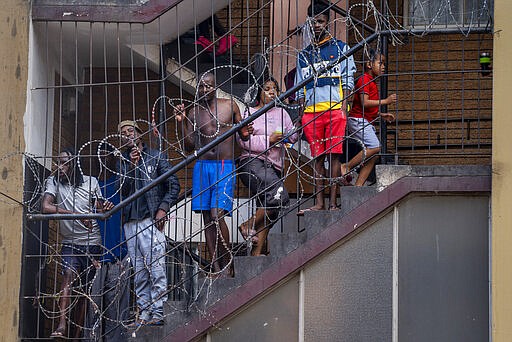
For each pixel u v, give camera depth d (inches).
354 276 553.6
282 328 556.1
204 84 587.2
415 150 689.6
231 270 577.9
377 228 554.9
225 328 559.5
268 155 590.6
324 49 583.5
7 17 610.9
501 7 552.4
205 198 582.2
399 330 548.7
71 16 611.8
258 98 622.8
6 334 585.3
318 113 577.0
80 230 595.5
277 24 698.8
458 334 545.6
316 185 573.0
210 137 573.3
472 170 547.8
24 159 596.7
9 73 606.2
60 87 602.9
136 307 590.6
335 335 552.1
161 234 582.6
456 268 548.7
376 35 570.9
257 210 582.9
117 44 642.8
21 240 588.4
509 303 532.7
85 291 592.4
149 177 573.6
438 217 552.1
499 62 548.7
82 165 676.7
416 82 698.8
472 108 673.6
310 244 552.4
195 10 625.6
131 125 595.5
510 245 536.1
